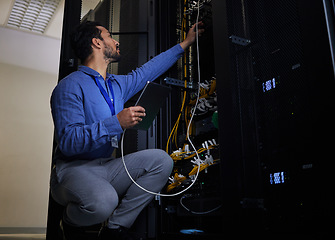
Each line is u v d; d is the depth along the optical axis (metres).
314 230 1.18
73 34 2.12
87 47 2.08
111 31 2.58
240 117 1.56
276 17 1.46
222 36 1.71
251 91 1.58
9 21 6.20
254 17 1.61
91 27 2.12
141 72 2.22
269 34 1.50
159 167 1.92
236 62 1.64
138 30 2.52
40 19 6.11
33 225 5.79
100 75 2.02
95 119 1.89
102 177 1.82
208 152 2.00
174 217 2.24
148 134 2.33
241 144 1.53
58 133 1.74
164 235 2.10
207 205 1.95
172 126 2.37
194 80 2.47
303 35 1.29
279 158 1.37
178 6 2.60
